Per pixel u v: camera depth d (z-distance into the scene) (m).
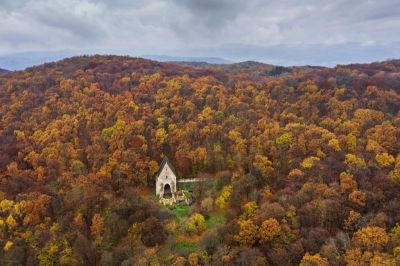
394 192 80.06
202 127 122.25
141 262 72.50
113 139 116.50
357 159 92.31
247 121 121.62
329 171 90.81
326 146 100.94
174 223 88.00
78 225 86.69
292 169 96.44
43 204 91.69
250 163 104.19
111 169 107.38
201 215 90.69
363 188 83.00
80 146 117.25
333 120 115.62
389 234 66.94
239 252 71.38
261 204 84.81
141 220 89.00
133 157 110.81
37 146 115.44
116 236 85.00
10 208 88.81
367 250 64.38
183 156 114.12
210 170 114.62
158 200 105.94
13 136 120.38
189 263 72.31
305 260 63.41
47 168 106.31
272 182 98.38
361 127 109.19
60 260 79.00
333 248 66.00
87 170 109.25
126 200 96.88
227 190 96.94
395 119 110.88
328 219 76.38
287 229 73.75
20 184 99.62
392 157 90.88
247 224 76.19
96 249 81.38
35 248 80.62
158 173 109.19
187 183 112.69
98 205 92.88
